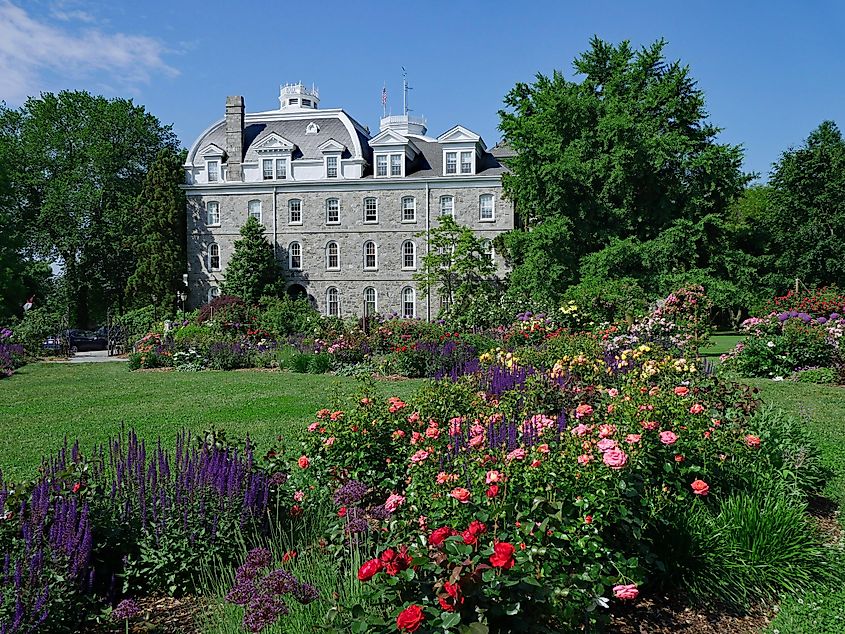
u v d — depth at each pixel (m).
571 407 7.35
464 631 3.09
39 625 3.92
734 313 41.81
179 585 4.88
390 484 6.11
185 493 5.11
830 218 45.28
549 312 20.28
